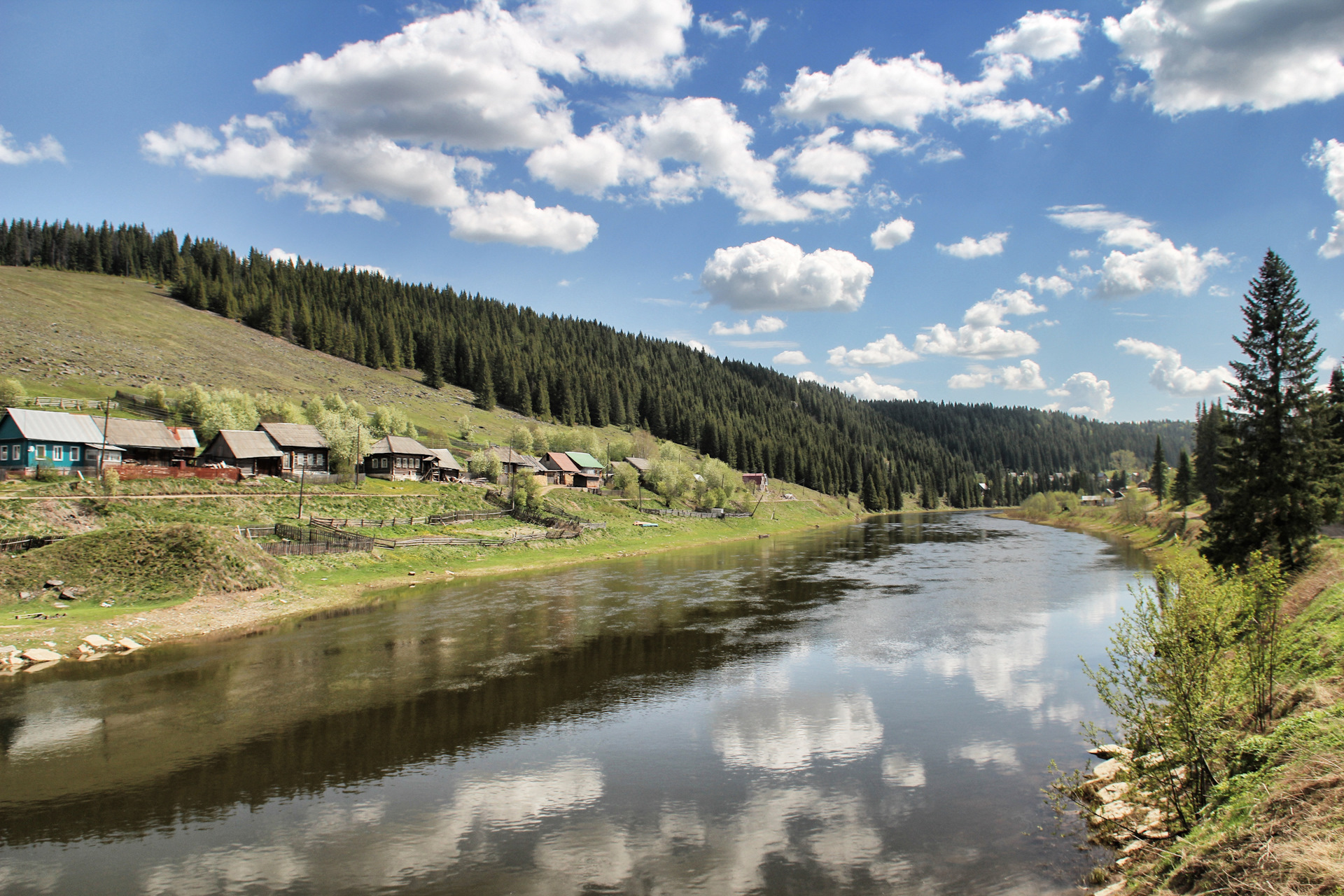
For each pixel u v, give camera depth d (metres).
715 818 18.94
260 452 76.31
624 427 199.62
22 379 91.56
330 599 47.22
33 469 56.94
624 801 19.92
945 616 44.69
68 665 32.12
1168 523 95.62
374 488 82.06
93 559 41.41
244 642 36.53
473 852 17.17
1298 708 17.12
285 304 182.25
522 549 71.50
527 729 25.36
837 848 17.22
